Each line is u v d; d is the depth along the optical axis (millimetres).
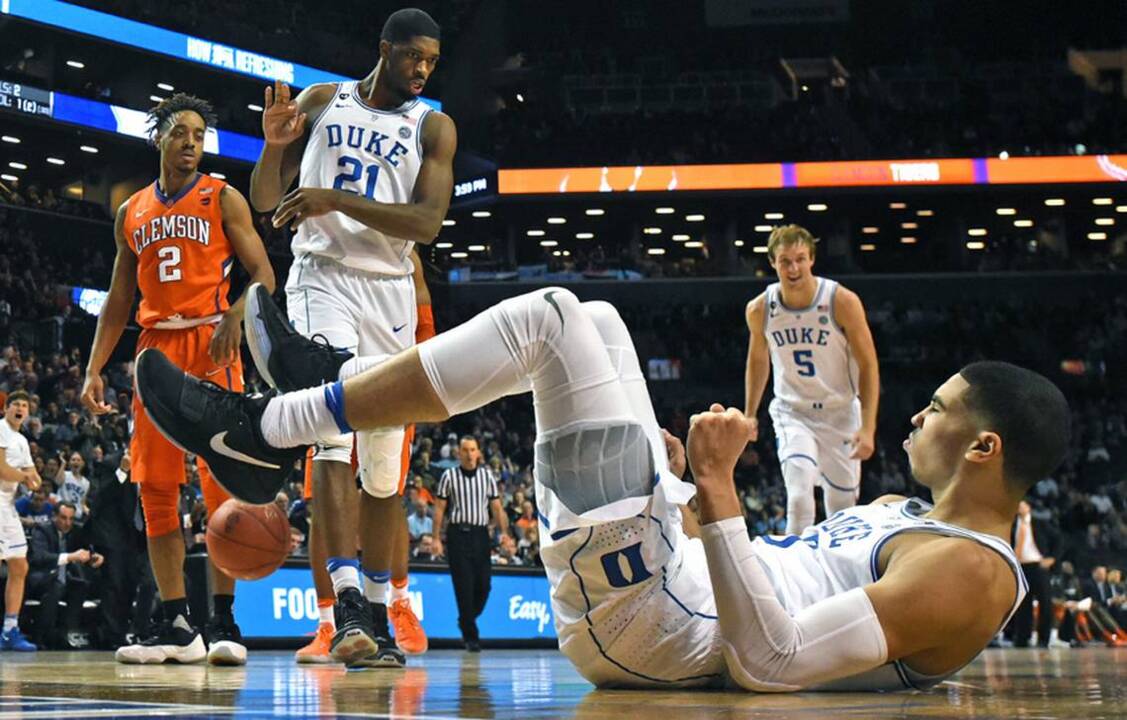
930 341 26172
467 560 9133
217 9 23016
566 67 28625
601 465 2168
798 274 6289
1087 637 15523
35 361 16297
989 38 28859
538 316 2170
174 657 4605
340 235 4098
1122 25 28422
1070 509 20141
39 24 20062
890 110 26562
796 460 6391
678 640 2240
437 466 14656
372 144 4141
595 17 28719
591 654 2316
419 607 9914
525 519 13781
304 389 2551
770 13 28312
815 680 2055
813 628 2027
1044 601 12742
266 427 2305
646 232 28938
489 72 28156
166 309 4652
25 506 9406
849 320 6297
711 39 28688
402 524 5918
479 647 9195
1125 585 16078
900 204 26984
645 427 2367
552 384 2195
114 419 11438
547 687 2549
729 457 2064
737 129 26156
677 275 27219
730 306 26969
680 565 2254
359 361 2633
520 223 28062
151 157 23047
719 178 25719
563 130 26125
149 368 2326
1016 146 25812
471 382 2178
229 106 23531
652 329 26219
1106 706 1802
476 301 26562
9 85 19891
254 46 22875
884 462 23594
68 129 20797
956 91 28422
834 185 25625
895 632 2027
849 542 2227
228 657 4375
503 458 18703
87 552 9195
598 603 2244
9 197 20875
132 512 8945
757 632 2023
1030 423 2135
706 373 25750
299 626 8875
